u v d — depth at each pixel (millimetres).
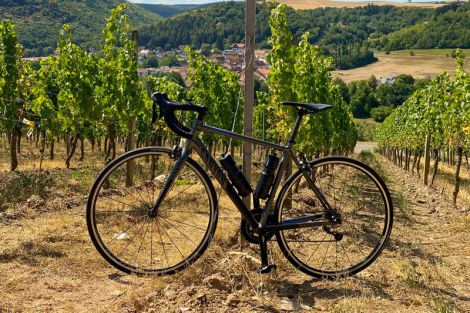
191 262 3873
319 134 13109
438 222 8328
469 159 38688
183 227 5488
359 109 111000
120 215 5832
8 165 18344
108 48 11914
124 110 11469
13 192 9477
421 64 143750
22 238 5039
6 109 14648
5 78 14594
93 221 3746
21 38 148125
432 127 18266
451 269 4598
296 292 3711
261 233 3771
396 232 6590
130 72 11492
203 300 3375
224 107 18328
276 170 4156
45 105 17281
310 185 3939
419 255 5211
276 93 10023
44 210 6852
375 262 4664
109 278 3924
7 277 3816
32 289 3611
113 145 13820
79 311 3273
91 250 4625
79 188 11242
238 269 3924
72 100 15016
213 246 4816
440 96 17969
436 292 3881
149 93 15797
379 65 147125
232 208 7590
